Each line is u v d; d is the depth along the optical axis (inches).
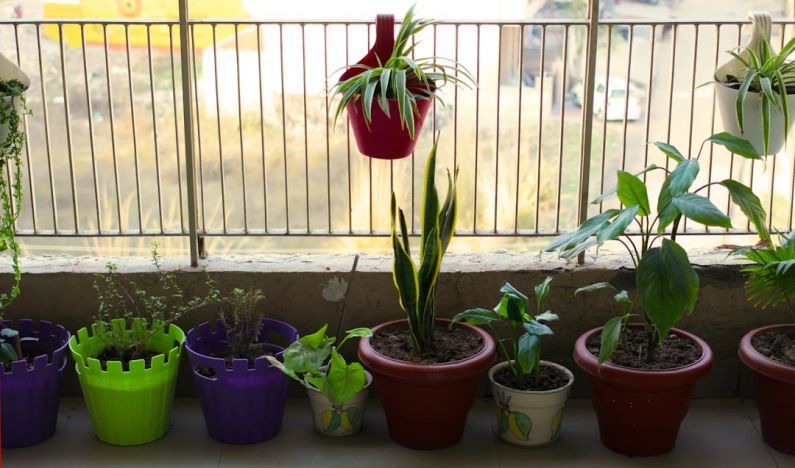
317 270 118.6
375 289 118.9
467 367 102.1
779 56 100.9
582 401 122.3
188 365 121.2
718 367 121.5
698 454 108.0
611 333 100.3
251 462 106.4
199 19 111.9
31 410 107.5
